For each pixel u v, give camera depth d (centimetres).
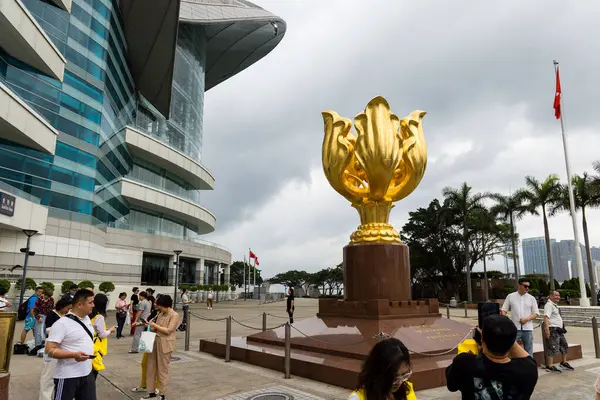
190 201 4297
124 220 3644
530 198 3600
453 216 4241
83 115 2839
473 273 4962
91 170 2855
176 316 675
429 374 688
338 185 1025
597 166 3059
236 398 648
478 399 284
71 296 651
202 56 5447
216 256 4784
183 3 4956
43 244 2473
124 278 3338
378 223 1001
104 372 871
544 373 812
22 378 808
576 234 2558
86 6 2956
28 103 2423
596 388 288
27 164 2416
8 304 1100
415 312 938
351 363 730
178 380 764
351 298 970
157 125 4438
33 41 2220
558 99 2627
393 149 941
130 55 3956
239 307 3569
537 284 4212
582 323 2075
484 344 294
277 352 871
